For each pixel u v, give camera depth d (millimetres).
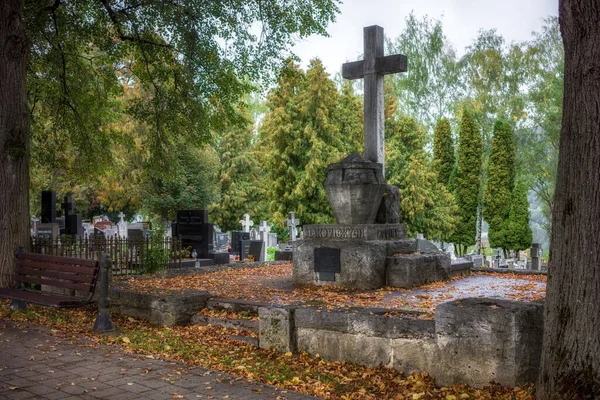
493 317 5543
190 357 6848
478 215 41969
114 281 11797
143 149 19953
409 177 35594
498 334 5520
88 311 9961
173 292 9430
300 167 36438
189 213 21594
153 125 18547
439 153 41094
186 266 18516
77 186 39094
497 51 43562
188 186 39281
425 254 12047
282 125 35531
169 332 8414
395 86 45500
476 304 5836
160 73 17734
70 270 8758
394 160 36844
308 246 11617
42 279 9258
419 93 44594
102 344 7285
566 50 4695
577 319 4480
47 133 19938
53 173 34844
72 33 16969
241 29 16922
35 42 16078
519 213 37781
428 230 36750
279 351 7270
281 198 36469
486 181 40312
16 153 11352
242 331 8328
